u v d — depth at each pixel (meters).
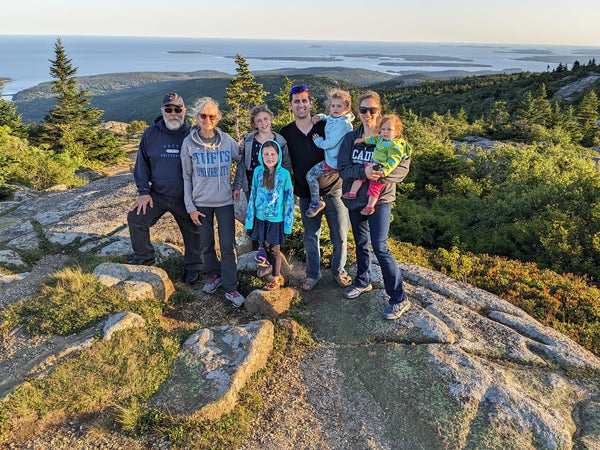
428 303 4.54
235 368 3.40
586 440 3.00
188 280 4.98
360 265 4.50
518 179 21.47
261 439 2.99
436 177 27.05
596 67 92.38
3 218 7.30
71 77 37.38
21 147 18.14
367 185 3.85
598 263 11.10
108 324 3.68
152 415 2.94
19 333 3.69
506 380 3.45
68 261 5.31
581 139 54.38
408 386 3.44
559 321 5.25
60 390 3.04
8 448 2.68
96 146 32.94
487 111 82.00
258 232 4.46
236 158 4.44
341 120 3.95
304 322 4.38
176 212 4.77
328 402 3.42
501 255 14.02
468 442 2.93
